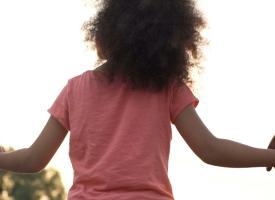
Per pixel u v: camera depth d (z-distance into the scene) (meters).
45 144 3.69
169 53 3.58
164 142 3.56
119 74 3.61
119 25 3.57
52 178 18.62
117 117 3.57
